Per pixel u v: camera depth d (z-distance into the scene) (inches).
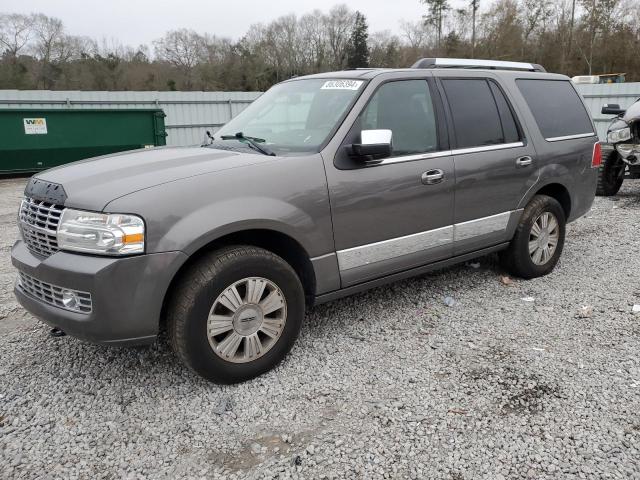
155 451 103.2
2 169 557.3
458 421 109.9
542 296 177.6
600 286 186.2
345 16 2129.7
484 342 144.9
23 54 1822.1
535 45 2025.1
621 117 339.9
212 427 110.0
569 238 254.4
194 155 134.8
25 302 123.7
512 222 179.6
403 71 154.1
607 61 1873.8
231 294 118.4
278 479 94.9
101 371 133.0
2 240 276.5
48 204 119.7
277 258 124.7
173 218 110.0
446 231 159.2
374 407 115.6
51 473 97.3
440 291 183.2
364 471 96.3
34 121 559.5
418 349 141.5
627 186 408.8
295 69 2064.5
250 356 124.7
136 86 1856.5
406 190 145.6
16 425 111.7
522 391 120.1
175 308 114.7
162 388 124.8
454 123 160.2
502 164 169.6
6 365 136.6
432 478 94.3
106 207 107.8
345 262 137.9
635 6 1828.2
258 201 119.7
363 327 155.5
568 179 194.4
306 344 145.1
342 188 133.3
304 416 113.0
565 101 200.1
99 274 105.7
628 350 138.5
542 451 100.3
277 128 151.9
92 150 596.4
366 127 140.3
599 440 103.0
